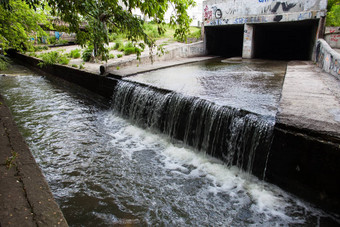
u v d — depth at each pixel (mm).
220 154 5469
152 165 5500
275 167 4461
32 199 2939
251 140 4809
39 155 5844
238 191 4562
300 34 18703
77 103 10180
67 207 4145
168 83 8125
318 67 10570
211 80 8672
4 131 4797
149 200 4359
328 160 3746
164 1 4438
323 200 3932
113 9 5062
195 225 3805
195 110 5977
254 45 16547
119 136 7055
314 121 4301
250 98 6117
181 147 6273
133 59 12281
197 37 19406
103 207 4164
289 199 4250
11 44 13609
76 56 17953
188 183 4844
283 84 7293
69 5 4695
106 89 10008
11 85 13203
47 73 16562
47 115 8586
